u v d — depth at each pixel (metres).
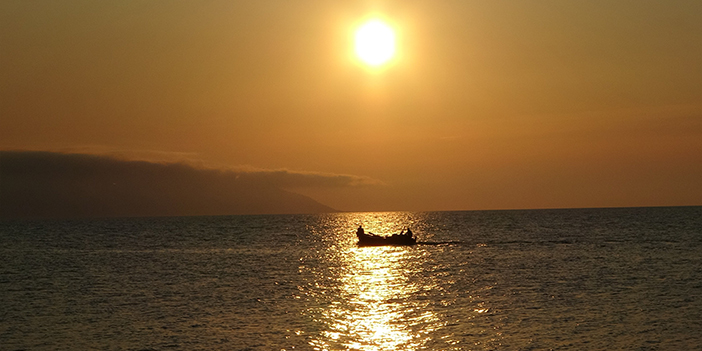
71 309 47.19
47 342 37.16
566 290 53.09
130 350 35.22
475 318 42.06
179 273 70.31
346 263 79.31
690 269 65.44
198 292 55.06
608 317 41.88
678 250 86.56
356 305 47.56
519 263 74.69
